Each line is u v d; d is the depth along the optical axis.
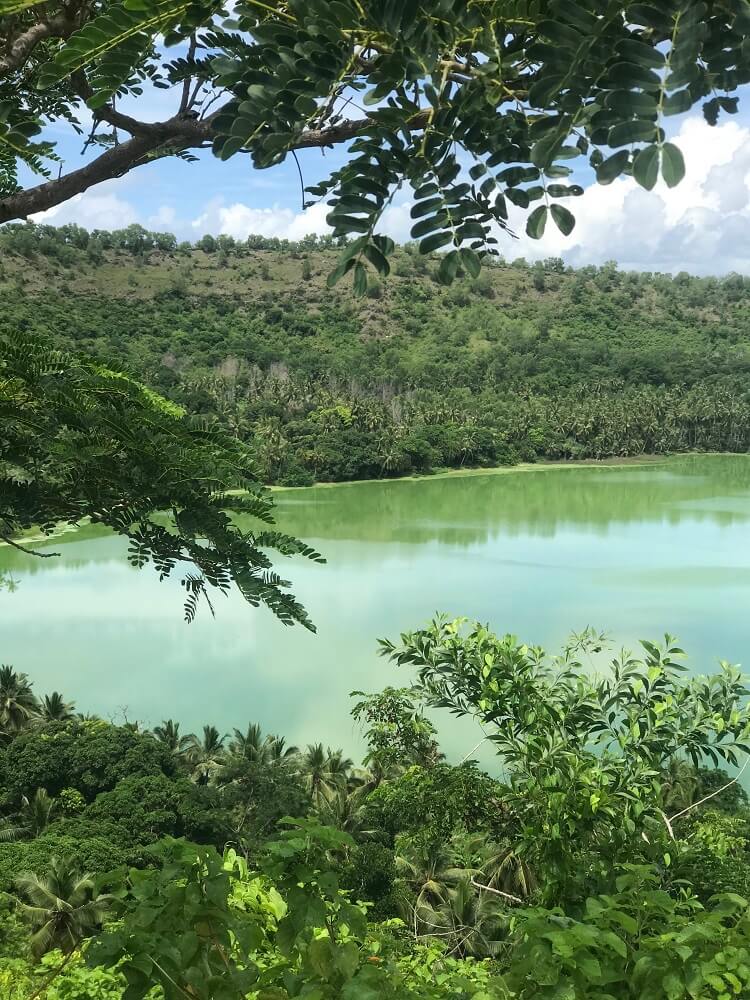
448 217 1.40
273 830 26.19
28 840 25.89
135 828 24.83
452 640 6.40
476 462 122.81
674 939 2.01
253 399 113.69
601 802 5.03
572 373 158.62
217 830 25.61
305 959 1.93
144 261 191.75
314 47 1.29
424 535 77.12
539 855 5.10
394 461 111.25
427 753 8.70
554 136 1.17
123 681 39.97
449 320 176.88
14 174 2.68
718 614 49.16
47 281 161.12
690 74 1.07
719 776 19.64
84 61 1.35
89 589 55.78
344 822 24.08
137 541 2.56
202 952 2.01
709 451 147.38
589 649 6.65
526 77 1.38
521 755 5.81
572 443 134.62
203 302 173.25
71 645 44.94
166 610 51.28
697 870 5.39
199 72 1.96
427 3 1.24
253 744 30.61
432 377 149.00
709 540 75.56
